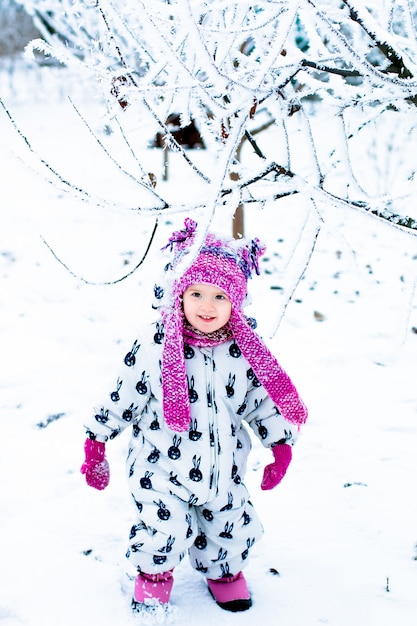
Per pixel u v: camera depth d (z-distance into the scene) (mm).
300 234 2828
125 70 2223
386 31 2158
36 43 2312
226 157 1794
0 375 4234
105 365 4430
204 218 1730
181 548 2285
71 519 2859
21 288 5711
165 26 2336
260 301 5625
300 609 2381
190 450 2258
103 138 8336
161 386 2264
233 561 2379
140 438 2338
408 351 4699
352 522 2867
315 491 3104
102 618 2309
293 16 1773
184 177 9031
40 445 3471
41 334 4848
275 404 2355
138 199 8234
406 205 2971
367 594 2451
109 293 5684
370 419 3785
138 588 2344
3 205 8336
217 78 1753
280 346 4785
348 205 2189
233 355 2316
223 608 2381
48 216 7949
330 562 2623
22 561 2584
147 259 6535
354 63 1920
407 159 9070
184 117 2613
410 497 3039
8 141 11086
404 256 6867
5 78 18484
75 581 2484
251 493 3105
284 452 2395
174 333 2217
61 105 16125
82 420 3750
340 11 2240
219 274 2182
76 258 6551
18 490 3059
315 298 5719
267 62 1803
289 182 2305
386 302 5645
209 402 2266
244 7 2318
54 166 9648
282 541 2752
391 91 2307
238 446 2359
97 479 2365
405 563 2615
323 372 4398
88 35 5230
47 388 4082
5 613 2346
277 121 2285
